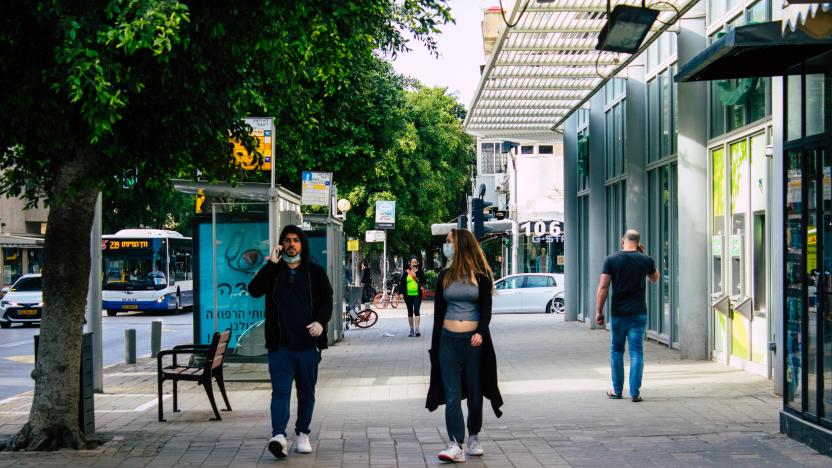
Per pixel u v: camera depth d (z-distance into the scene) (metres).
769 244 12.20
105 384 13.59
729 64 8.21
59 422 8.08
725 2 14.22
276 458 7.52
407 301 23.22
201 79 7.72
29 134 7.84
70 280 8.15
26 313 28.67
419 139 44.62
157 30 6.80
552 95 19.03
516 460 7.33
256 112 14.00
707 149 14.95
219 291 14.19
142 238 36.94
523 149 48.31
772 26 7.02
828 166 7.38
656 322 18.59
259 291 7.70
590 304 23.62
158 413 10.18
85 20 6.75
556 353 17.02
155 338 18.16
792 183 8.16
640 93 19.41
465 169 57.12
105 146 7.49
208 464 7.31
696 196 14.95
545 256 42.34
